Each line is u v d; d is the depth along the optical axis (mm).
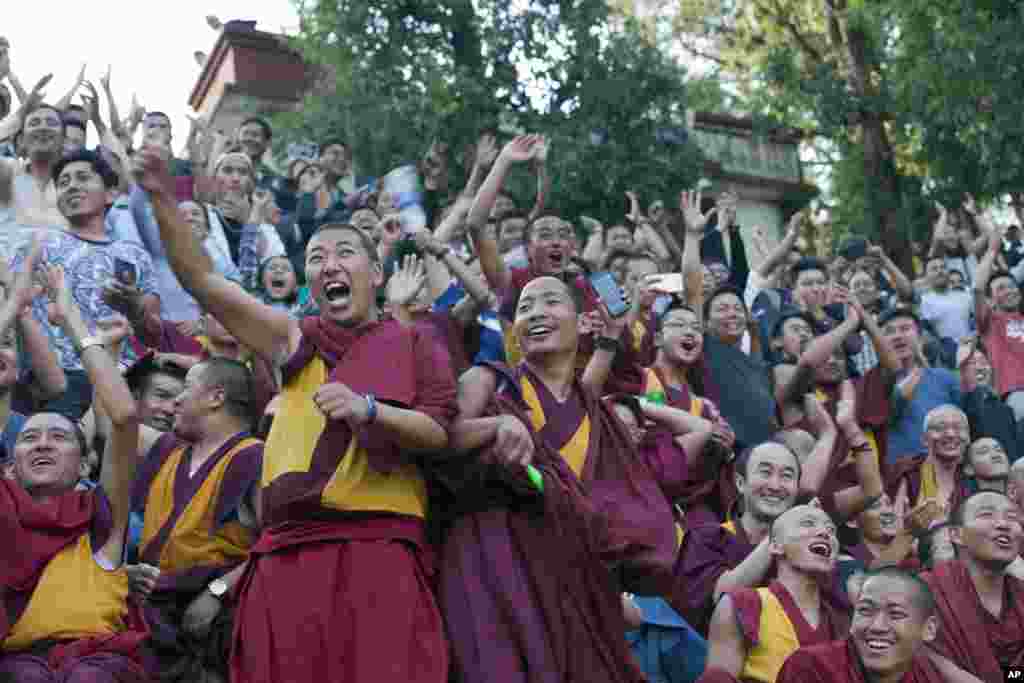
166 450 6387
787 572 6664
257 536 6078
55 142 9211
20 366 7590
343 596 4770
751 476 7457
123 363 7934
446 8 16141
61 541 5844
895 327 11117
